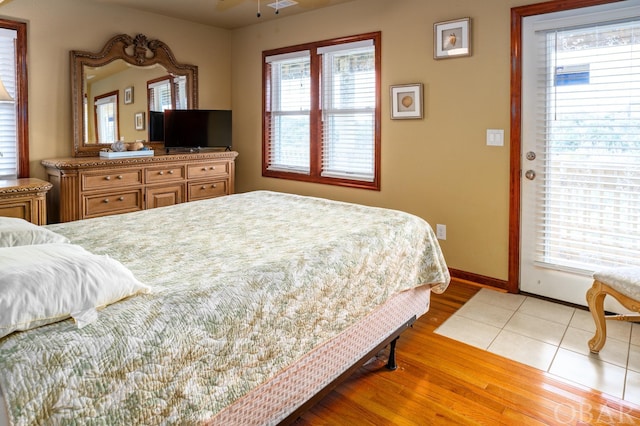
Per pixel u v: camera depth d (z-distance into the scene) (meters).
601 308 2.30
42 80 3.69
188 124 4.45
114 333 1.10
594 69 2.78
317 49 4.21
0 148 3.58
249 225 2.28
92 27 3.92
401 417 1.87
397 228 2.22
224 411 1.32
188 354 1.21
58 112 3.81
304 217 2.45
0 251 1.27
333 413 1.89
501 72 3.16
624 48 2.66
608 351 2.39
